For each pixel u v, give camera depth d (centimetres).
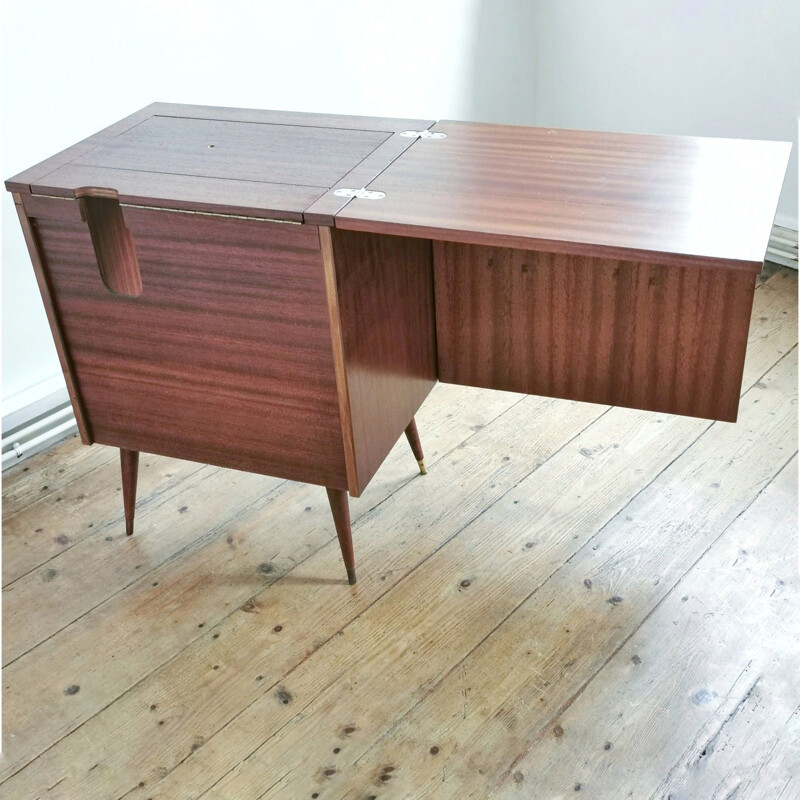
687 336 189
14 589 208
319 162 180
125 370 193
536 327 204
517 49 334
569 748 167
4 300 232
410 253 192
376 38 288
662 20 300
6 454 240
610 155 178
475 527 216
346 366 173
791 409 246
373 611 197
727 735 168
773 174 166
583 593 198
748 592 195
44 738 175
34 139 228
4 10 211
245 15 256
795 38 273
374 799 161
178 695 182
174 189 170
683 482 225
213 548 216
